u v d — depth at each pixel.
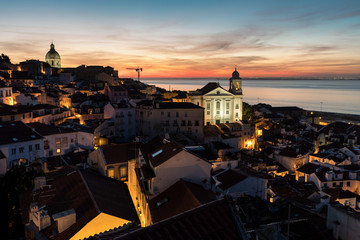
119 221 32.78
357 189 70.88
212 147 110.81
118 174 50.06
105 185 42.53
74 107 131.75
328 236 25.03
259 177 43.91
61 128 84.00
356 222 23.33
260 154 95.69
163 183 35.84
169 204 32.69
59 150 79.56
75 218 32.19
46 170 60.00
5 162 60.41
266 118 188.62
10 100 114.75
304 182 72.06
